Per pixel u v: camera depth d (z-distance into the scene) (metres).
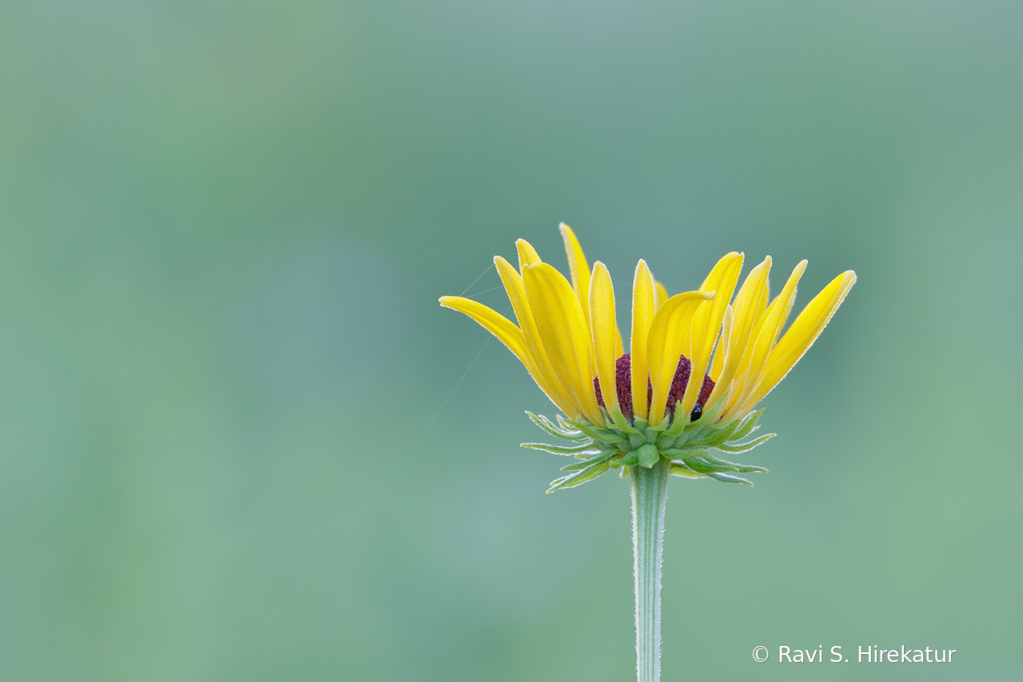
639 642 0.50
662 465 0.50
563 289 0.50
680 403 0.50
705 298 0.49
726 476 0.50
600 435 0.50
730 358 0.50
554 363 0.50
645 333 0.49
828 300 0.50
